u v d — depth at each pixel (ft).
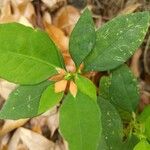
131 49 1.12
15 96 1.07
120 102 1.27
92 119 0.97
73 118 0.97
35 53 0.97
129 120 1.28
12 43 0.95
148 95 1.75
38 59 0.98
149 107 1.24
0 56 0.95
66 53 1.75
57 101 1.02
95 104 0.97
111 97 1.27
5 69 0.96
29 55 0.97
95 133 0.97
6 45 0.94
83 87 1.00
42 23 1.81
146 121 1.16
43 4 1.82
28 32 0.95
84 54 1.08
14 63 0.96
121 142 1.20
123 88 1.26
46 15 1.82
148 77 1.79
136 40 1.11
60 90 1.02
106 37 1.11
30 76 0.99
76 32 1.09
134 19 1.10
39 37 0.96
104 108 1.19
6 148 1.76
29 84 1.00
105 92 1.27
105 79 1.26
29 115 1.08
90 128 0.97
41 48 0.98
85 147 0.97
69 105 0.97
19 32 0.94
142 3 1.78
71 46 1.09
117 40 1.12
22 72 0.98
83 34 1.09
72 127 0.97
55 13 1.83
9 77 0.97
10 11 1.78
